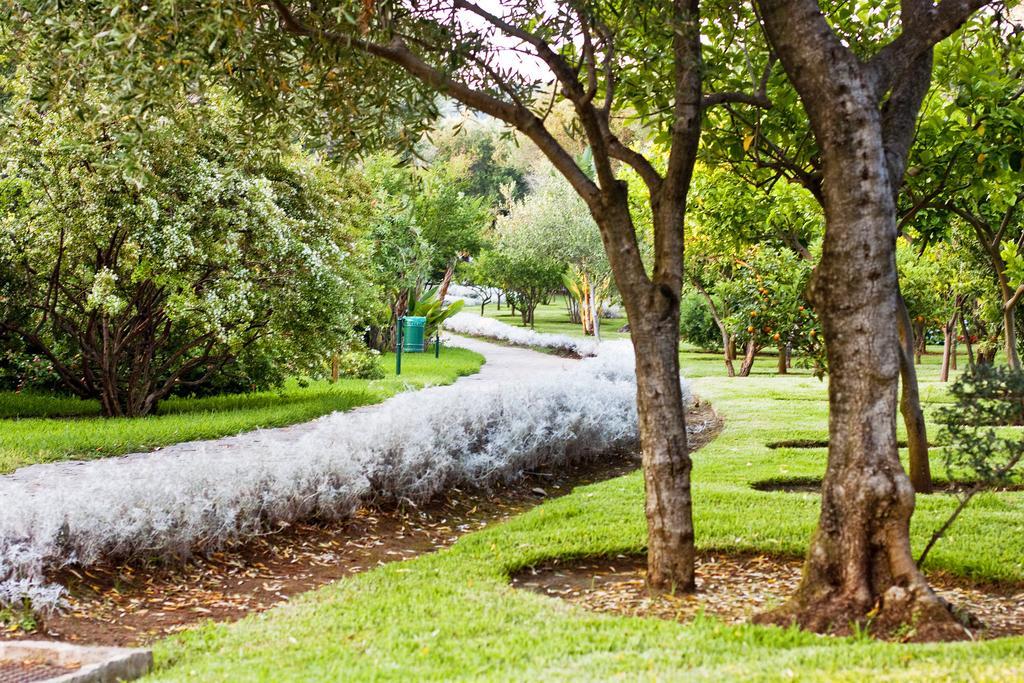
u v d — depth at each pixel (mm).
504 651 4512
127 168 6008
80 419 14422
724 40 7984
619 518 7957
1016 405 5316
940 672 3604
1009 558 6297
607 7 6910
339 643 4812
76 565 6004
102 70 5926
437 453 9336
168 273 13414
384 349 33438
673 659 4195
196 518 6570
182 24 5406
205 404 17203
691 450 12719
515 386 12227
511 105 5965
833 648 4215
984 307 18188
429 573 6387
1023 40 8344
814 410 15766
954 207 10516
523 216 42188
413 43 6691
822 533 4977
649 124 7770
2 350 15906
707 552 6855
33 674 4270
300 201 16109
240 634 5105
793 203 13273
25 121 12977
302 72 6758
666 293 5750
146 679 4285
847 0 8211
